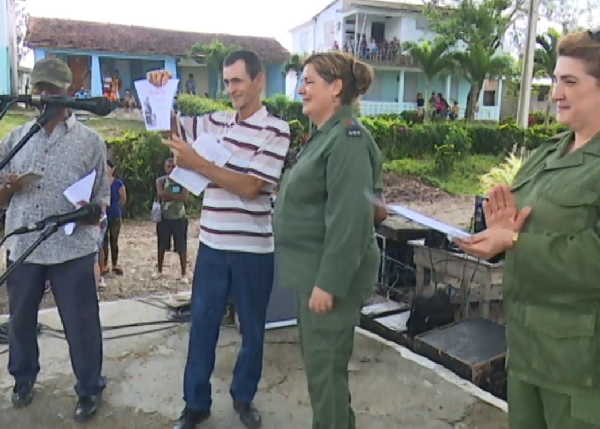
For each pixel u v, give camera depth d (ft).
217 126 9.60
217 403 10.44
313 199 7.54
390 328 14.47
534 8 52.42
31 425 9.55
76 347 9.48
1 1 38.70
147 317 14.46
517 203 5.77
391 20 90.12
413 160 49.24
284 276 7.82
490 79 77.10
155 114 8.92
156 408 10.25
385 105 87.45
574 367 5.23
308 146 7.81
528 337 5.56
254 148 8.90
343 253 7.05
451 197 40.27
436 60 71.05
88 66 75.15
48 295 16.57
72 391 10.64
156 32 80.48
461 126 52.85
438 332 13.25
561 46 5.38
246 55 8.89
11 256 9.19
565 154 5.57
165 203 19.99
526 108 53.72
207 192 9.32
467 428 9.87
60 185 8.95
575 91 5.21
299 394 10.91
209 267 9.24
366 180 7.11
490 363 11.93
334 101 7.48
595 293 5.13
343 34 90.94
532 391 5.76
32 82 8.51
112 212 20.13
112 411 10.09
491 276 13.91
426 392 11.05
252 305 9.43
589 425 5.22
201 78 80.64
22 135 9.07
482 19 71.10
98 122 43.73
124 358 12.16
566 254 5.15
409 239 16.19
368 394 10.96
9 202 9.20
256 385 9.85
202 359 9.40
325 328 7.44
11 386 10.69
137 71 79.56
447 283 15.12
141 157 30.30
